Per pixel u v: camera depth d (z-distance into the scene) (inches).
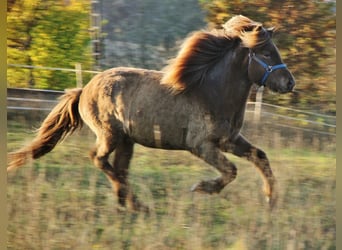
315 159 587.8
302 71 789.2
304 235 395.5
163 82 434.3
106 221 414.9
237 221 410.3
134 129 439.2
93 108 450.6
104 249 380.8
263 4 789.2
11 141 623.5
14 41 783.7
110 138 446.3
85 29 801.6
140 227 403.9
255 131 669.3
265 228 400.8
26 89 753.6
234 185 485.7
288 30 786.8
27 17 778.8
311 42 787.4
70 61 797.2
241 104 439.2
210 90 431.8
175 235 392.5
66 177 494.6
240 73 437.4
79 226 404.5
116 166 456.1
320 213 431.5
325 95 791.1
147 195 459.8
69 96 465.7
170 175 521.0
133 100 438.3
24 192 438.0
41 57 789.2
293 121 774.5
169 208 424.2
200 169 548.4
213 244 385.1
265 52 437.1
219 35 441.7
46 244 382.3
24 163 468.1
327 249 383.9
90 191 461.1
